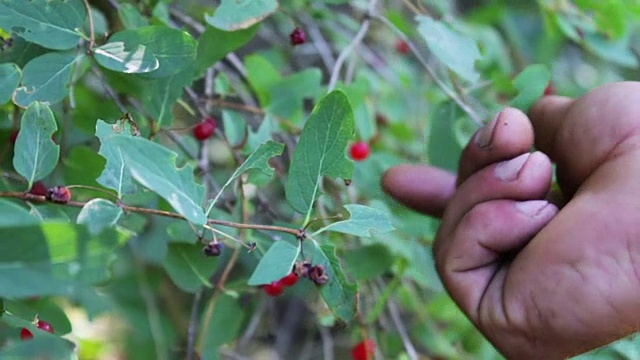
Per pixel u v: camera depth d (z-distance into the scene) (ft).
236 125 1.85
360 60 2.60
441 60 1.78
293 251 1.37
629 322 1.21
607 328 1.22
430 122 1.90
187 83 1.59
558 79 2.77
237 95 2.03
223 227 1.66
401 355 2.16
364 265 1.85
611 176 1.26
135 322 1.44
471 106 2.00
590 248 1.22
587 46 2.30
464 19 2.77
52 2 1.42
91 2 1.74
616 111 1.32
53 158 1.33
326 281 1.42
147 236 1.82
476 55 1.82
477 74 1.80
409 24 2.41
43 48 1.50
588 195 1.26
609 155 1.31
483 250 1.34
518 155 1.38
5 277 1.11
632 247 1.20
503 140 1.37
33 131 1.33
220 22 1.52
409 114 2.51
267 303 2.34
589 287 1.21
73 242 1.13
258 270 1.34
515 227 1.33
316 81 1.94
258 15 1.54
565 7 2.29
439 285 1.93
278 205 2.17
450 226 1.40
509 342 1.29
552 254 1.24
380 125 2.46
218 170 2.10
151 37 1.43
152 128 1.69
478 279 1.35
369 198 1.99
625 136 1.31
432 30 1.80
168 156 1.23
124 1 1.73
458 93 1.93
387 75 2.52
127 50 1.43
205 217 1.25
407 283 2.26
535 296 1.25
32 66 1.42
